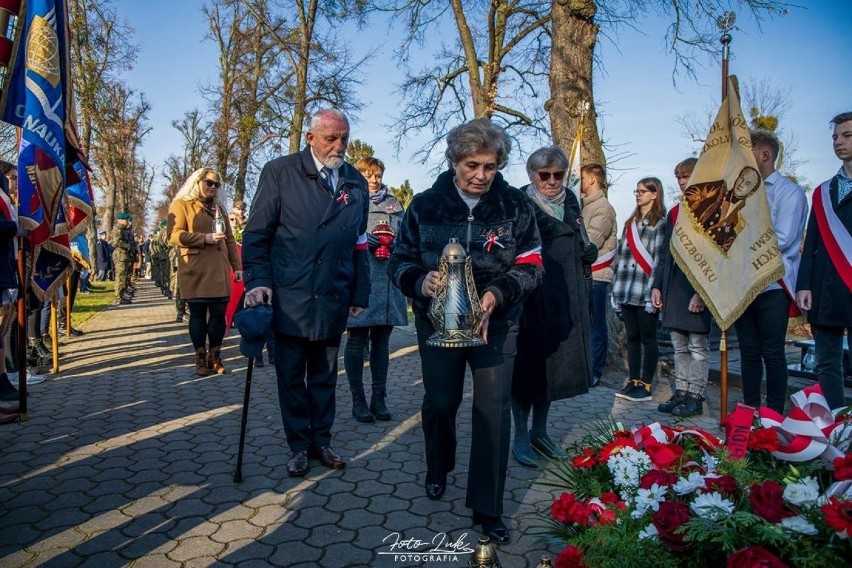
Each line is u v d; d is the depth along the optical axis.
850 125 3.68
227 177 22.86
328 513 3.00
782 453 2.04
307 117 18.38
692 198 4.14
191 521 2.91
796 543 1.67
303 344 3.56
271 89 20.17
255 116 20.50
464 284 2.55
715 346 7.57
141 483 3.36
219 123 22.62
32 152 3.94
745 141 3.96
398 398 5.36
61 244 4.63
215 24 22.53
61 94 4.03
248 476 3.47
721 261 3.98
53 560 2.54
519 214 2.85
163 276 18.58
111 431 4.30
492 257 2.78
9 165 5.18
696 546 1.85
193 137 31.20
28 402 5.10
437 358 2.88
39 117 3.93
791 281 4.07
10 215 4.20
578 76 7.49
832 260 3.75
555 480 3.40
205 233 6.07
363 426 4.45
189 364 6.96
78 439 4.12
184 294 6.09
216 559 2.56
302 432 3.55
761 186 3.89
